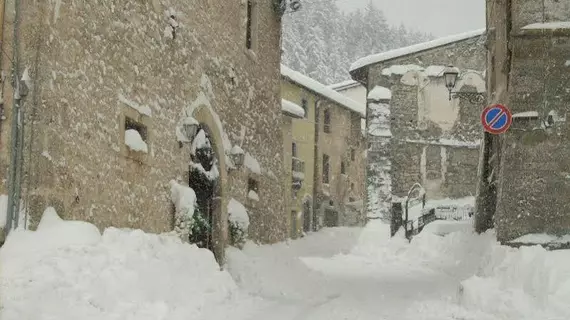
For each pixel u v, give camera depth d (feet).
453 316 26.61
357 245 79.30
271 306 28.35
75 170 26.12
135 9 32.27
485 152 48.73
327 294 35.01
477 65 83.76
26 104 23.48
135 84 32.14
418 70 84.69
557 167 33.88
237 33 48.93
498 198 36.45
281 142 59.00
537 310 24.93
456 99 83.92
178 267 27.17
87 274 21.47
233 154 46.44
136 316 21.18
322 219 133.39
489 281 28.99
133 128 33.17
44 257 21.50
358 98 156.87
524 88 34.60
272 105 57.21
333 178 138.62
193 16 40.32
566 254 27.63
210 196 43.80
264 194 53.98
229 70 46.91
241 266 39.55
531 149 34.22
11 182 22.97
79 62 26.66
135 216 31.73
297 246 83.61
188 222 36.47
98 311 20.49
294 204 120.78
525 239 33.30
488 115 33.68
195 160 42.45
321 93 128.77
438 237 61.36
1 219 22.65
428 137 83.71
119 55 30.40
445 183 82.99
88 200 27.14
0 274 20.40
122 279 22.47
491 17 52.80
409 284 40.29
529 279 26.66
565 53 34.37
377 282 41.52
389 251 66.59
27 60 23.61
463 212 74.33
